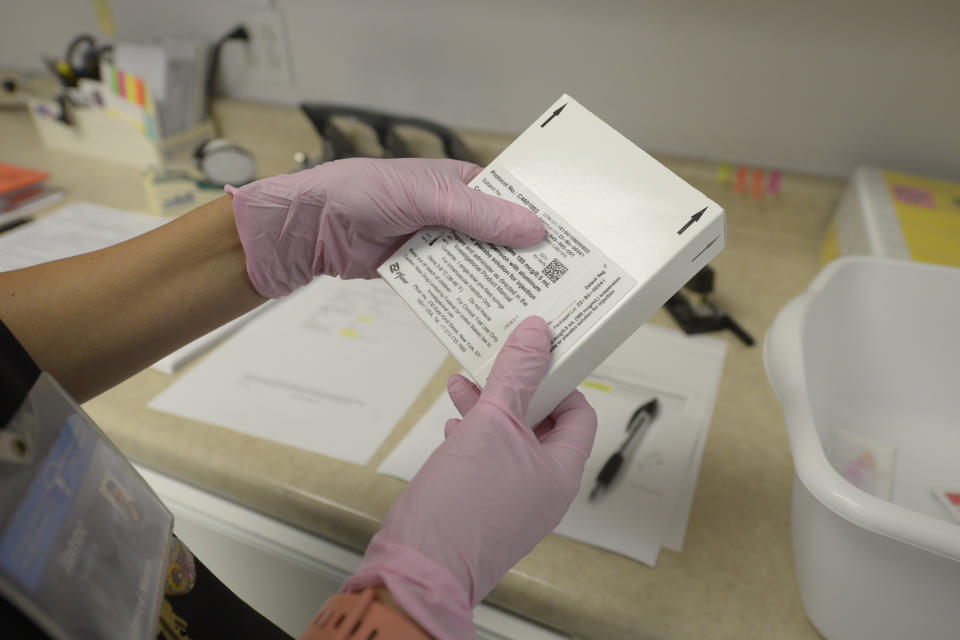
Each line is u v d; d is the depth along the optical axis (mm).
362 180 544
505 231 470
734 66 952
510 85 1116
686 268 455
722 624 503
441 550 419
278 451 660
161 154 1223
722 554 552
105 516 374
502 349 448
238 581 762
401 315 864
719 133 1016
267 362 781
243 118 1313
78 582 334
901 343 663
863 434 674
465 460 440
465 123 1195
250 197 555
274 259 589
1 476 313
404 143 1116
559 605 534
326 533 634
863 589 436
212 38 1313
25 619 309
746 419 691
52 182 1224
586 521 574
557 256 468
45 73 1596
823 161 978
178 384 748
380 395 729
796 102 947
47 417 361
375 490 618
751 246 994
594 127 505
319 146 1275
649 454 642
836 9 859
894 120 910
